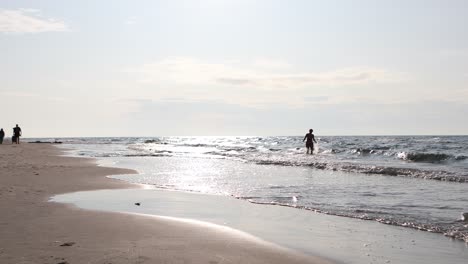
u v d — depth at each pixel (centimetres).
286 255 545
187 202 998
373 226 735
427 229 700
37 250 514
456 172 1563
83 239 580
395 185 1293
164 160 2606
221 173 1733
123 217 760
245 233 668
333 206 933
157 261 484
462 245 604
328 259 533
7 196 972
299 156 2867
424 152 2545
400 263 520
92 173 1666
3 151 2941
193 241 595
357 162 2225
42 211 798
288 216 830
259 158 2683
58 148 4434
